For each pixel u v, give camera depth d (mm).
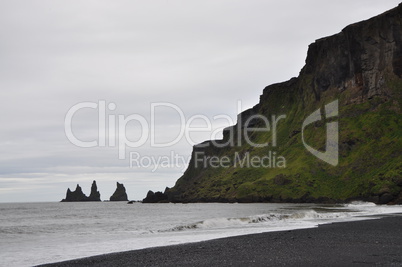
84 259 29703
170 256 30375
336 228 49719
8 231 59844
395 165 183250
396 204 152000
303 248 33000
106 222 82938
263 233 45188
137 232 51156
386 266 25188
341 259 27750
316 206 154500
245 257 29297
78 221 89688
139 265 27188
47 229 63906
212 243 37312
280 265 26188
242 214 104188
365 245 34375
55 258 30375
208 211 132250
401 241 37000
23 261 29219
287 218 68562
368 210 103688
